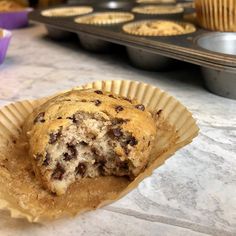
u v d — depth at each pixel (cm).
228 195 12
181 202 12
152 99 16
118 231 11
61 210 11
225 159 14
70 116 13
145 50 21
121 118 13
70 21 28
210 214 11
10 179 13
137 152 13
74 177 13
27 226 11
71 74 23
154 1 34
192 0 33
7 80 22
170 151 12
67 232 11
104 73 23
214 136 15
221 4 21
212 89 19
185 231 10
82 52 28
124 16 29
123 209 11
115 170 13
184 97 19
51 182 12
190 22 25
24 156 14
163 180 13
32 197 12
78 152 13
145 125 13
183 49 19
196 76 22
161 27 24
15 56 27
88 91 15
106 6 34
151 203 12
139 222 11
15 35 33
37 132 13
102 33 24
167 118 15
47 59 26
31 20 31
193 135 13
